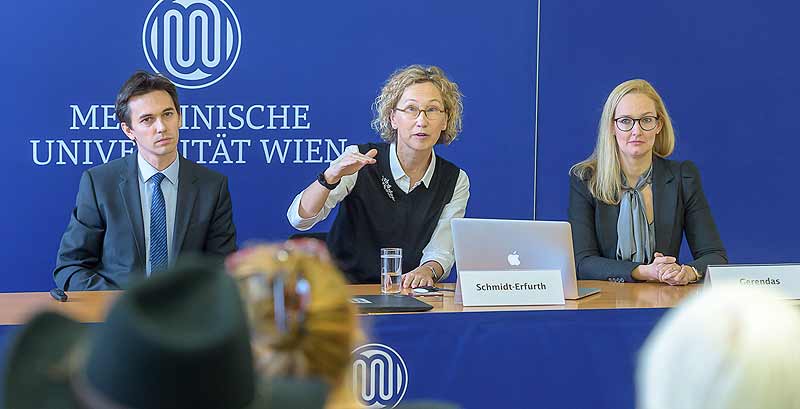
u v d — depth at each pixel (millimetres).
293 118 10078
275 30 10023
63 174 9727
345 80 10125
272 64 10031
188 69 9914
